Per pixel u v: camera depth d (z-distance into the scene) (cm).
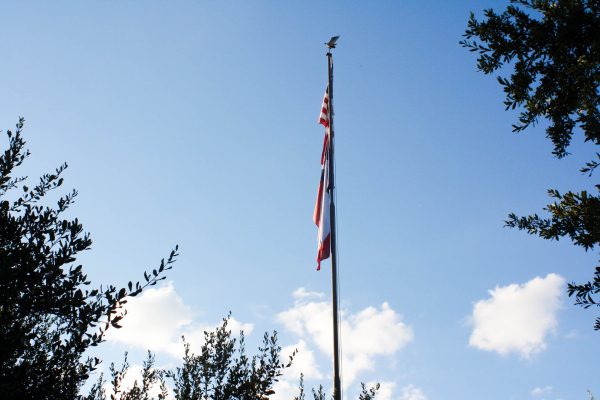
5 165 601
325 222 1045
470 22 549
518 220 516
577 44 502
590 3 488
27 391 461
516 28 528
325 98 1181
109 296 524
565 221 481
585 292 469
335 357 807
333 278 891
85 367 535
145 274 549
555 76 519
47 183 640
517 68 529
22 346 471
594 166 478
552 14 495
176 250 572
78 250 546
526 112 536
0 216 515
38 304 488
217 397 996
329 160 1056
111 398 961
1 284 468
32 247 507
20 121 636
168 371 1192
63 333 519
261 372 1052
